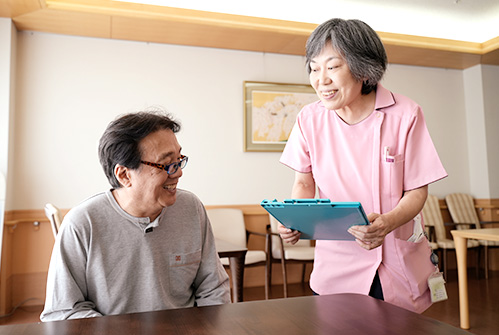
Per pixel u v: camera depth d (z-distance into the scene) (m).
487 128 5.39
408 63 5.32
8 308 3.72
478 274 4.87
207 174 4.52
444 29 5.03
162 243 1.29
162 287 1.29
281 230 1.37
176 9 3.87
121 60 4.31
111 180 1.21
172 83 4.46
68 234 1.21
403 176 1.40
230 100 4.64
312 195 1.65
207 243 1.42
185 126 4.48
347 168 1.45
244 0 4.28
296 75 4.90
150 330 0.87
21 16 3.71
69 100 4.12
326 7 4.46
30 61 4.02
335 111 1.47
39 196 3.98
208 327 0.89
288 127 4.77
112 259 1.24
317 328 0.87
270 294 4.16
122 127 1.16
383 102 1.39
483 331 3.01
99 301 1.24
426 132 1.39
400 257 1.39
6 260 3.66
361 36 1.23
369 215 1.21
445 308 3.62
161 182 1.18
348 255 1.46
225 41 4.42
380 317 0.94
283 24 4.18
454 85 5.60
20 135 3.95
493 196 5.35
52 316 1.17
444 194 5.43
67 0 3.58
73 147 4.11
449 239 5.34
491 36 5.17
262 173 4.70
